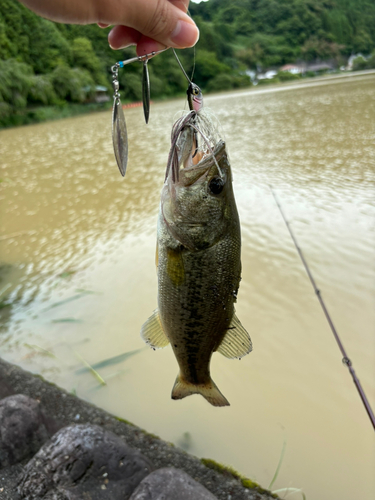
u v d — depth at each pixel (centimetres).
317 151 187
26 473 39
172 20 24
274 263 86
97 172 200
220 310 27
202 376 30
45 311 80
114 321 74
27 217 140
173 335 28
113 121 23
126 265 94
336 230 97
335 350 61
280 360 61
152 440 48
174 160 26
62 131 456
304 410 52
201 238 26
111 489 38
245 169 167
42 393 56
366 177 135
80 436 41
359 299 71
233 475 43
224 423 52
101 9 23
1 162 263
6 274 98
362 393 39
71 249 108
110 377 61
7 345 70
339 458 46
